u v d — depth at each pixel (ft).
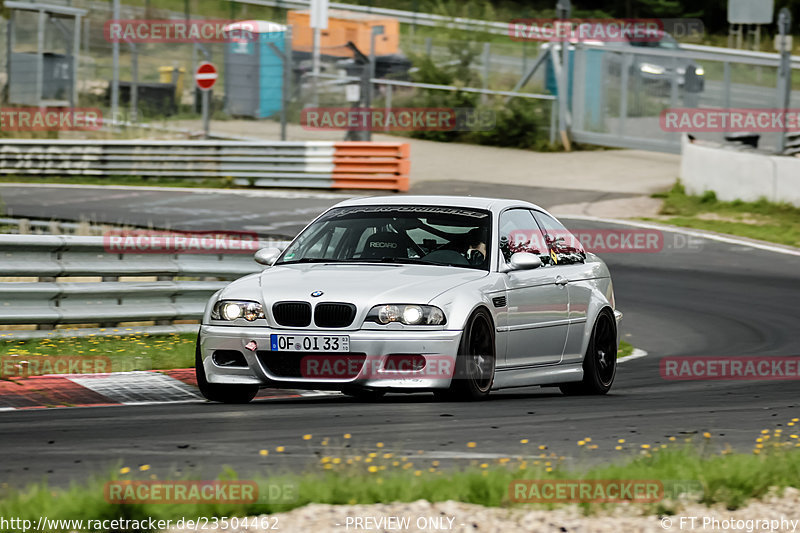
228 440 78.74
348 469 64.08
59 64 399.03
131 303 135.95
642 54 355.36
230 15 526.98
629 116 358.64
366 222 109.29
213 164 334.44
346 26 402.52
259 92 401.49
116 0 398.42
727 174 285.84
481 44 405.59
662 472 64.90
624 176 332.80
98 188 324.39
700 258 231.50
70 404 98.53
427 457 72.69
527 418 90.58
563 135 377.09
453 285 98.27
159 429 83.61
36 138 382.63
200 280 151.84
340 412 92.43
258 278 102.01
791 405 104.01
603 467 68.54
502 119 384.88
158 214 271.28
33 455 72.84
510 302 102.99
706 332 169.89
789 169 273.54
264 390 111.55
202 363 99.91
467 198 112.88
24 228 218.18
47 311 128.26
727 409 100.32
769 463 67.46
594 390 116.06
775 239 250.57
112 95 396.57
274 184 326.65
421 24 508.12
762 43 541.75
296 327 95.96
